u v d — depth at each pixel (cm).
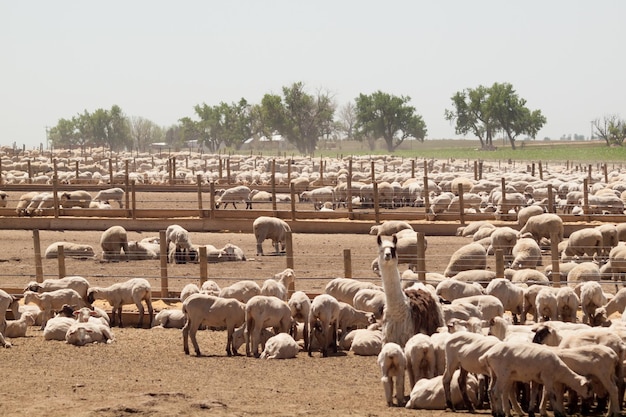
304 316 1989
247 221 4419
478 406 1405
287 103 16888
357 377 1680
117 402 1383
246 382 1605
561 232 3638
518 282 2475
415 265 3144
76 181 6931
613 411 1326
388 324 1714
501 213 4450
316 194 5316
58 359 1834
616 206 4541
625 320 1827
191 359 1862
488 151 15888
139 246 3534
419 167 8925
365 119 17888
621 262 2788
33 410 1323
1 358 1839
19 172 7544
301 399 1451
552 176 7050
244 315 1928
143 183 7025
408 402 1412
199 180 4584
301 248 3794
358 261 3338
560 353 1339
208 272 3123
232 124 18988
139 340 2106
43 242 4006
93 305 2541
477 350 1352
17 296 2547
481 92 17462
